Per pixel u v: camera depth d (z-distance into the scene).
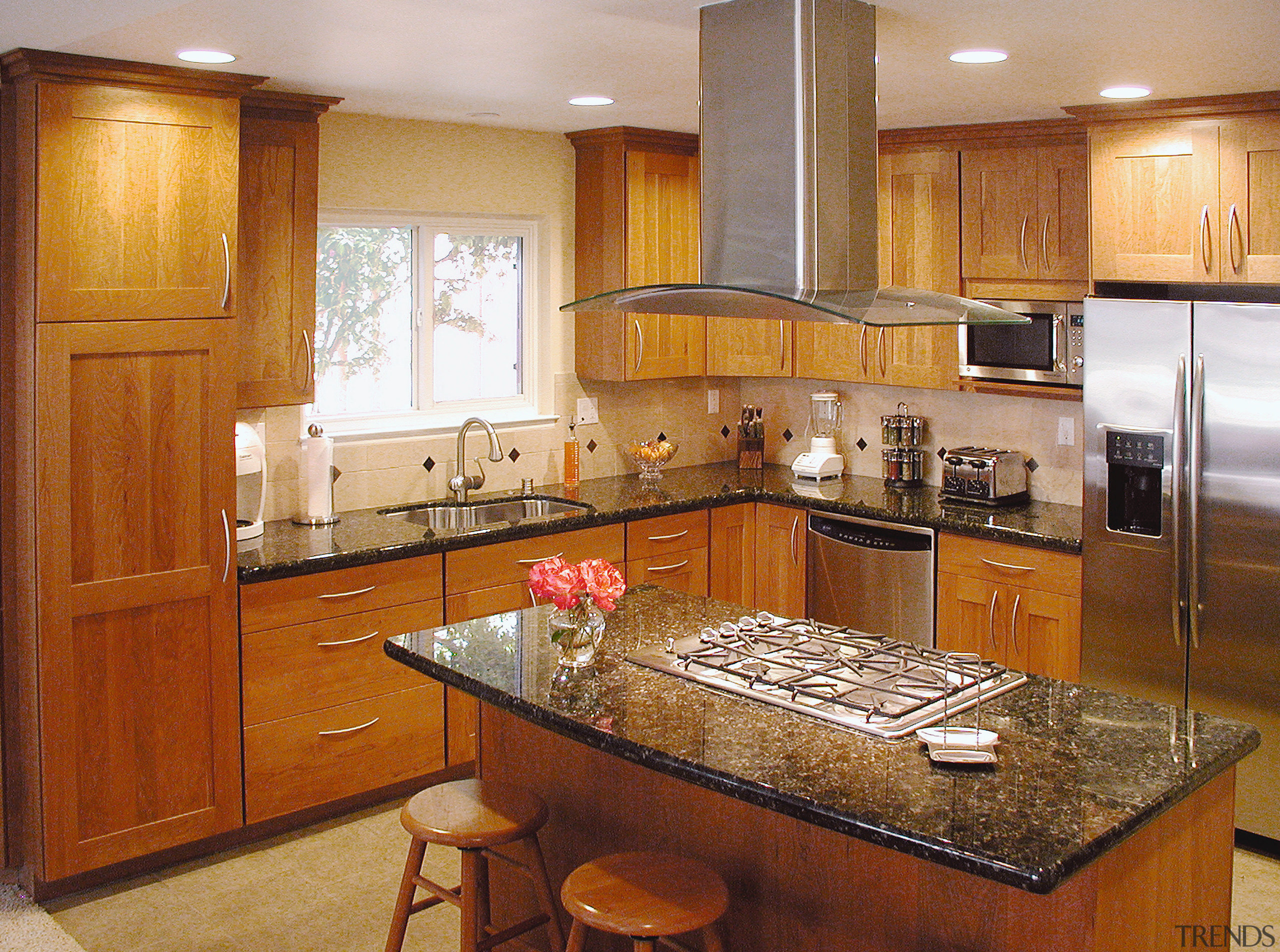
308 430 4.54
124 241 3.52
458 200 4.93
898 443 5.38
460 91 4.05
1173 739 2.49
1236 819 4.05
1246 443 3.87
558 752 3.12
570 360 5.40
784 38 2.73
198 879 3.83
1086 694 2.78
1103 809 2.14
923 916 2.35
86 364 3.49
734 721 2.59
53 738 3.54
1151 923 2.30
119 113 3.47
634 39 3.18
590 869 2.57
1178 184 4.16
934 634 4.75
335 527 4.48
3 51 3.29
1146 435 4.08
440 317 5.07
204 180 3.66
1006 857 1.95
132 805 3.72
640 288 2.69
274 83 3.89
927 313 2.58
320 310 4.73
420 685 4.33
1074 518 4.68
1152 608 4.12
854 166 2.84
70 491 3.49
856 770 2.32
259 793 3.98
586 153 5.22
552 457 5.38
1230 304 3.85
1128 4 2.74
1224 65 3.47
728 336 5.54
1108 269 4.35
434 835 2.75
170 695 3.75
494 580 4.48
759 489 5.33
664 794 2.84
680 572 5.12
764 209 2.82
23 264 3.44
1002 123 4.68
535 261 5.29
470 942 2.81
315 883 3.81
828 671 2.86
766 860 2.63
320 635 4.05
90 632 3.58
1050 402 4.96
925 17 2.89
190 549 3.74
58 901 3.70
